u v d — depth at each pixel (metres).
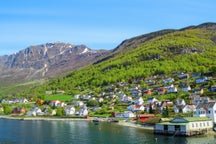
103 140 152.62
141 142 143.38
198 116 180.50
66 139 159.50
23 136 174.12
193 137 151.62
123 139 153.38
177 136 156.12
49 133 185.12
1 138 167.50
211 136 153.75
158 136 158.88
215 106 179.12
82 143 146.50
